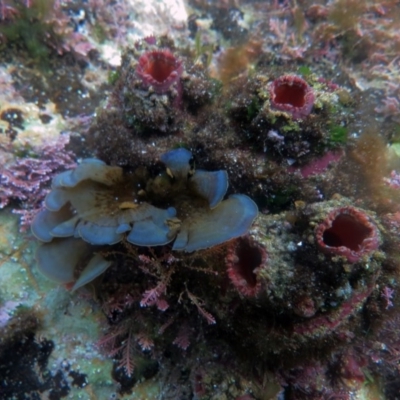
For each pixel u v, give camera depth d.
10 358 0.17
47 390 0.17
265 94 0.16
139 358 0.18
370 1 0.23
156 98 0.16
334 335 0.16
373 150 0.18
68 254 0.16
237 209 0.15
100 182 0.16
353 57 0.24
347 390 0.20
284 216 0.16
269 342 0.16
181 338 0.17
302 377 0.18
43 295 0.17
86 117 0.19
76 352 0.17
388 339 0.19
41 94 0.19
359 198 0.18
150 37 0.18
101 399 0.17
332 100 0.16
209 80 0.17
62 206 0.16
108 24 0.22
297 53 0.23
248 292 0.15
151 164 0.16
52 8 0.19
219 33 0.24
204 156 0.17
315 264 0.14
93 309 0.18
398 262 0.16
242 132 0.17
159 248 0.16
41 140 0.18
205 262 0.15
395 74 0.24
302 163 0.17
